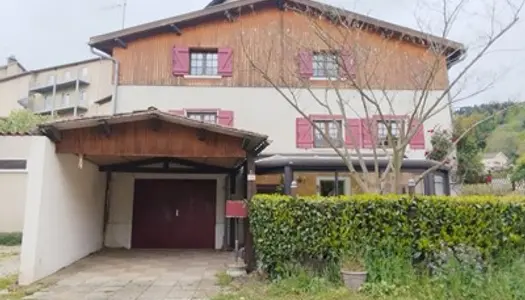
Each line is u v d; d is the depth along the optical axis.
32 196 7.12
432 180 10.74
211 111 12.14
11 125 15.68
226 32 12.78
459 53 10.77
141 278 7.43
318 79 12.41
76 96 29.91
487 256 5.97
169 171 11.71
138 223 12.20
